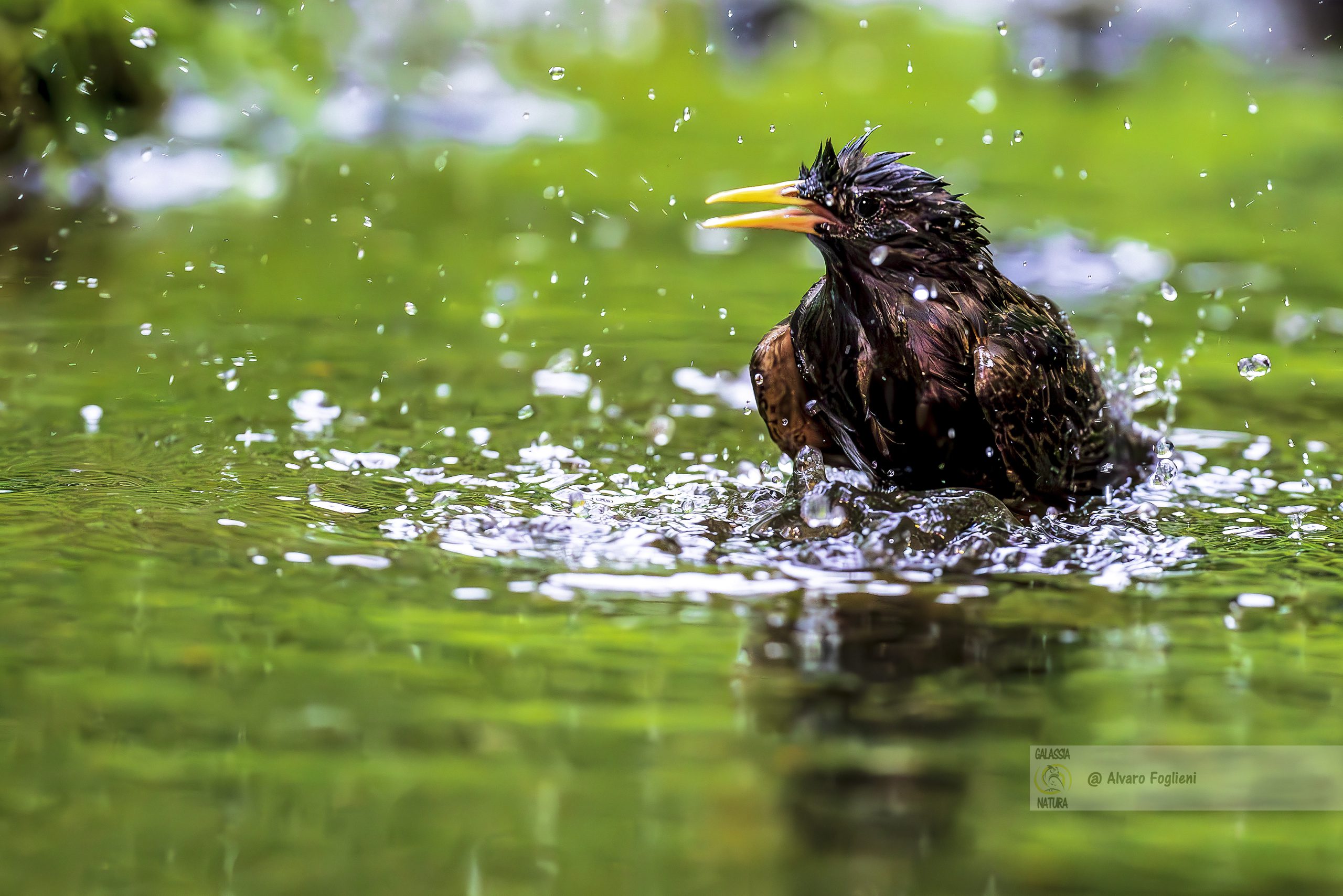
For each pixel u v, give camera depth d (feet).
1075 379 32.78
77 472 32.17
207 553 27.17
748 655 22.93
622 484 32.91
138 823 17.44
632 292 53.88
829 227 31.09
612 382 42.01
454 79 88.33
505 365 43.50
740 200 31.60
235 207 64.39
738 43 120.47
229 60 74.38
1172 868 16.92
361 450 34.78
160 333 45.32
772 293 54.29
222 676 21.74
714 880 16.38
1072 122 95.55
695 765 19.08
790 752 19.52
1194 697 21.67
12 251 55.52
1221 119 96.73
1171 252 60.85
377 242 59.82
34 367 40.91
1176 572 27.53
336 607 24.68
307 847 16.92
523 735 19.90
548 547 28.17
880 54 119.24
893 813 17.95
